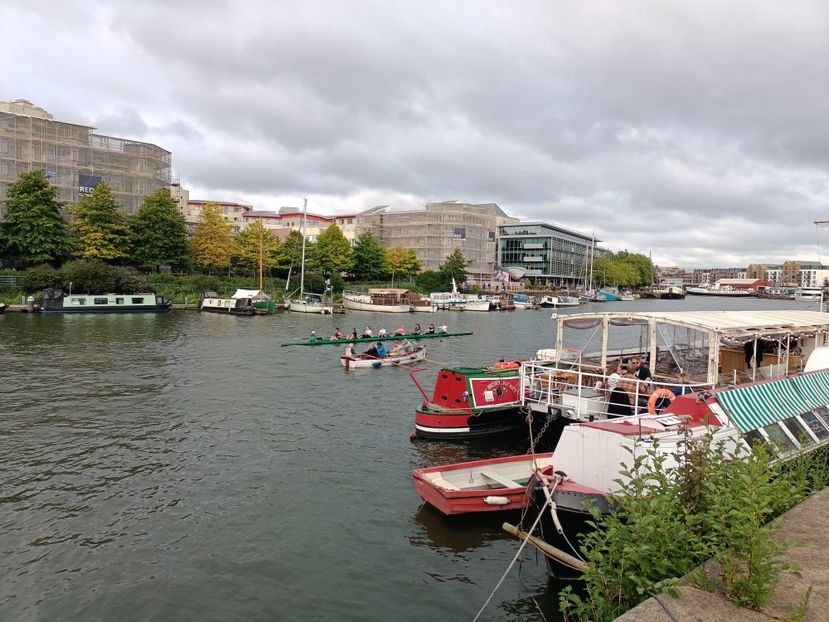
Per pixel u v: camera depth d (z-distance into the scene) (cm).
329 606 1105
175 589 1159
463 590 1158
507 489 1428
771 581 553
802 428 1438
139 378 3195
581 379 2012
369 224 16825
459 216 16162
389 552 1309
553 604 1108
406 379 3431
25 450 1962
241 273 10888
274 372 3531
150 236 8894
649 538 670
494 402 2172
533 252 17575
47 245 7838
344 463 1894
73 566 1242
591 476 1154
